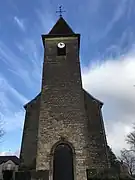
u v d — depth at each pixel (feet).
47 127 54.95
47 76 61.52
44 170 50.26
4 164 139.33
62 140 53.26
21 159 54.24
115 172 50.21
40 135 54.19
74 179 49.26
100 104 61.72
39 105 61.16
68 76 61.36
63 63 63.46
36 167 50.78
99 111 59.82
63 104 57.52
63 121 55.42
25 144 56.03
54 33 70.44
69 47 66.08
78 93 58.85
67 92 59.06
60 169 51.08
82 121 55.26
